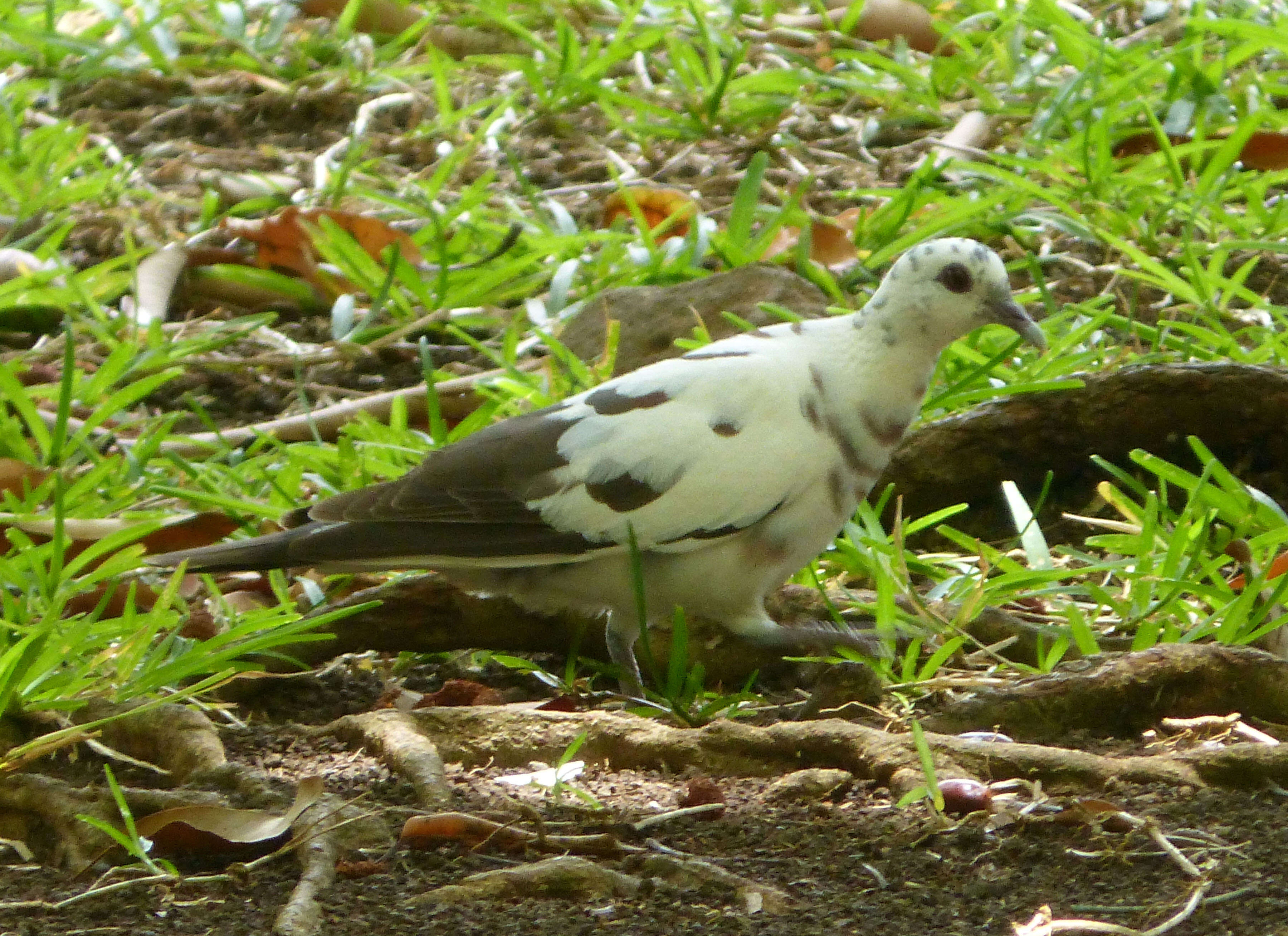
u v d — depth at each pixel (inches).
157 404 487.2
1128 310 500.4
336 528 323.3
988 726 292.5
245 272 538.0
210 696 329.4
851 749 273.1
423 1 762.2
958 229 529.0
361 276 521.7
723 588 330.0
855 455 330.0
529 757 288.2
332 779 276.1
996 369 427.2
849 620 359.3
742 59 625.9
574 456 322.7
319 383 497.0
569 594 335.0
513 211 557.3
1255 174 551.2
